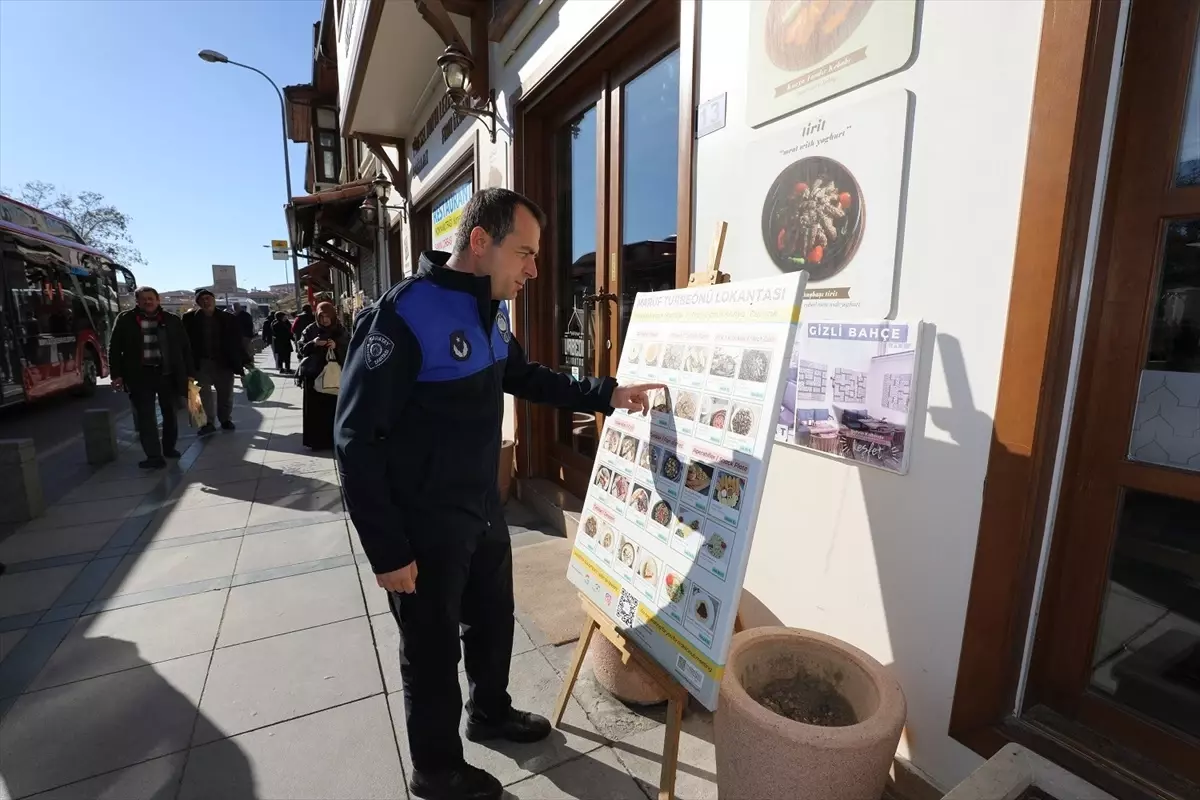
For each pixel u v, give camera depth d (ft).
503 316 6.15
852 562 5.94
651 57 9.77
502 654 6.52
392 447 5.16
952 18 4.82
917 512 5.33
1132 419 4.48
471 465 5.44
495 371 5.61
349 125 25.68
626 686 7.09
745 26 6.91
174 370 18.63
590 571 6.52
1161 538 4.45
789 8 6.23
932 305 5.11
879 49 5.34
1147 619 4.59
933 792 5.28
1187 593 4.38
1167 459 4.34
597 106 11.52
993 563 4.78
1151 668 4.60
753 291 5.16
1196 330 4.19
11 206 29.50
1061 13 4.13
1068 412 4.64
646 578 5.66
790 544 6.63
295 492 15.74
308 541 12.31
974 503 4.91
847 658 5.60
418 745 5.66
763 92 6.63
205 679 7.72
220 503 14.82
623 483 6.30
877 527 5.68
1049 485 4.70
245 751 6.49
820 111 5.98
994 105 4.59
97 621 9.12
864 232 5.58
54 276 31.73
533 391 6.40
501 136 14.64
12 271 27.04
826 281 6.01
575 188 13.10
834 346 5.93
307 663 8.07
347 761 6.36
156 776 6.15
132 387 17.63
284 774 6.18
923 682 5.41
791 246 6.41
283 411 29.78
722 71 7.32
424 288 5.17
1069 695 4.98
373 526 4.82
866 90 5.53
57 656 8.21
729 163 7.25
